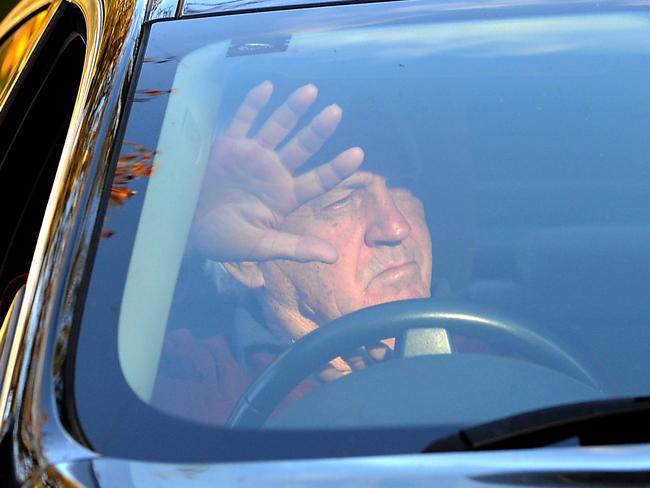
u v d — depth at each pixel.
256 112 5.37
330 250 5.08
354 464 3.73
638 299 4.68
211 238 4.91
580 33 5.64
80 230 4.55
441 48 5.63
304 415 4.24
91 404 4.04
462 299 4.78
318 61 5.57
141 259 4.52
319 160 5.29
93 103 5.14
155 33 5.64
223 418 4.29
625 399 3.88
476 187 5.11
